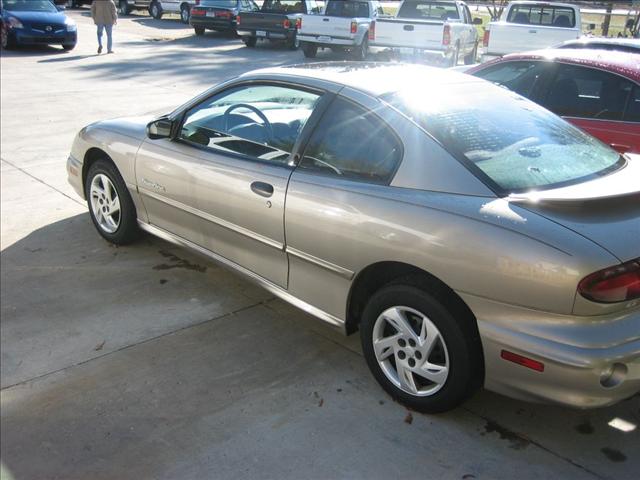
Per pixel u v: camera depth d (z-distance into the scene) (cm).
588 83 555
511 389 272
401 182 299
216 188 384
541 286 251
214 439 294
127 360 357
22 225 548
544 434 295
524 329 259
